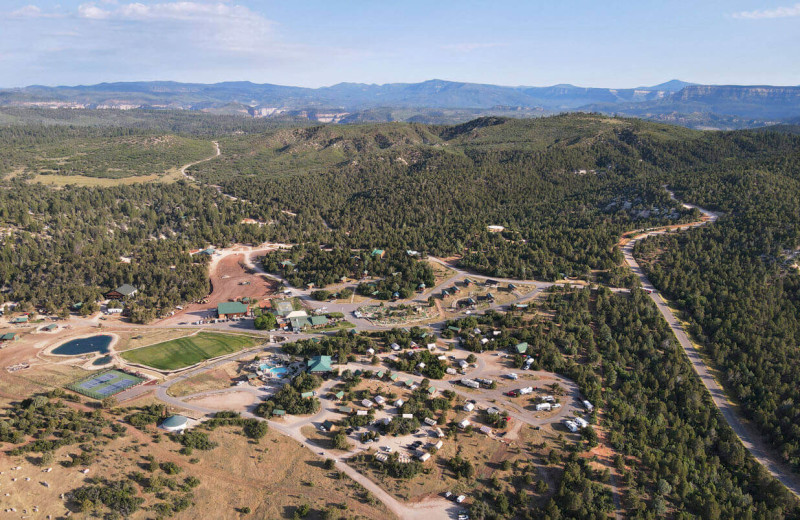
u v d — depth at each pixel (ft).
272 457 370.94
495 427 411.54
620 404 440.86
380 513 325.42
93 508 307.99
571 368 494.59
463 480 356.18
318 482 348.79
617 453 388.98
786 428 428.15
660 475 363.15
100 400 434.30
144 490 327.26
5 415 398.62
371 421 414.41
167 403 435.94
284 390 447.01
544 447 389.60
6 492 313.32
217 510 322.14
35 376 475.72
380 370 492.95
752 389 483.92
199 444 373.40
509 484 354.13
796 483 386.32
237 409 430.61
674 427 428.56
